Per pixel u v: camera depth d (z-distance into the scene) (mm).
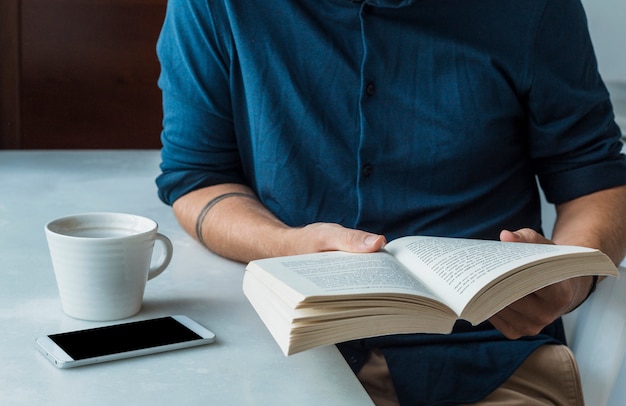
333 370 791
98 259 859
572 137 1324
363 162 1269
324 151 1279
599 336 1265
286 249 1080
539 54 1280
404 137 1275
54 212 1374
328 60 1270
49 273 1048
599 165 1327
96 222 938
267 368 788
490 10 1267
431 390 1117
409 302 780
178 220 1314
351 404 718
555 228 1314
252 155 1371
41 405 685
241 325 898
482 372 1142
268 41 1276
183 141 1364
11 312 902
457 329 1193
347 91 1272
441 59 1266
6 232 1234
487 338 1183
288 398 724
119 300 887
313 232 1043
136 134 2260
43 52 2158
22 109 2172
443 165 1279
